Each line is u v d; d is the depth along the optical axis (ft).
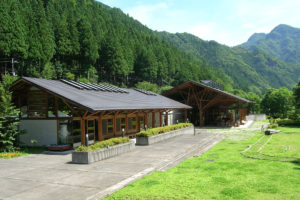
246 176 31.14
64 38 202.18
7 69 149.59
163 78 303.48
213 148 56.24
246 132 94.07
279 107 196.13
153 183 28.73
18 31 142.82
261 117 186.09
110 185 28.81
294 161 38.78
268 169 34.47
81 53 215.10
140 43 319.06
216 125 135.95
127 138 53.21
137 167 37.70
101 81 239.30
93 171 35.50
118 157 45.73
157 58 302.86
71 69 206.28
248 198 23.71
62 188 28.09
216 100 127.54
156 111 89.51
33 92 59.82
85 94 60.90
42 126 58.80
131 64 269.64
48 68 165.78
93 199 24.30
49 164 40.68
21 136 60.49
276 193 24.88
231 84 500.74
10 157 46.65
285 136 74.43
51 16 221.46
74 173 34.55
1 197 25.61
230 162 39.73
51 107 58.34
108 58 239.09
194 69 350.84
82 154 40.68
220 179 29.91
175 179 30.32
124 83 273.33
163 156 46.50
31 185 29.40
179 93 139.54
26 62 155.94
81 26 222.28
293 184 27.53
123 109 57.41
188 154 49.65
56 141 57.57
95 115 61.11
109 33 249.96
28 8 198.80
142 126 84.84
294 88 138.41
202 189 26.37
